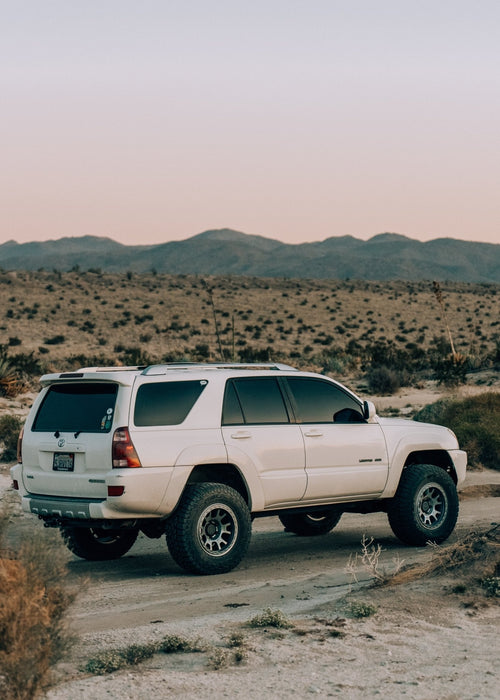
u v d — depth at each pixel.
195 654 5.66
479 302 127.94
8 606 4.44
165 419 8.52
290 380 9.47
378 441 9.79
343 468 9.48
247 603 7.17
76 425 8.57
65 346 79.75
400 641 5.86
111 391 8.50
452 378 39.22
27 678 4.36
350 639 5.90
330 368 51.22
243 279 146.88
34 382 40.09
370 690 4.99
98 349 79.88
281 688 5.03
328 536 10.91
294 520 10.92
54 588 4.93
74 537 9.44
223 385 8.93
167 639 5.77
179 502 8.50
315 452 9.31
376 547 9.94
